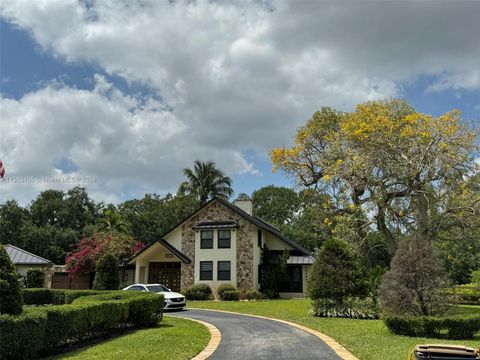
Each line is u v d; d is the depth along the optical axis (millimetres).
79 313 12102
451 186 23312
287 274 36969
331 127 37500
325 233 36625
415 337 13930
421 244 15875
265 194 68312
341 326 16891
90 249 39188
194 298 34000
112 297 16828
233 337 14625
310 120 38281
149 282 37688
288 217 67188
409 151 24141
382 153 24719
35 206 59344
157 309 17375
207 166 51781
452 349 8125
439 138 23516
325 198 33125
